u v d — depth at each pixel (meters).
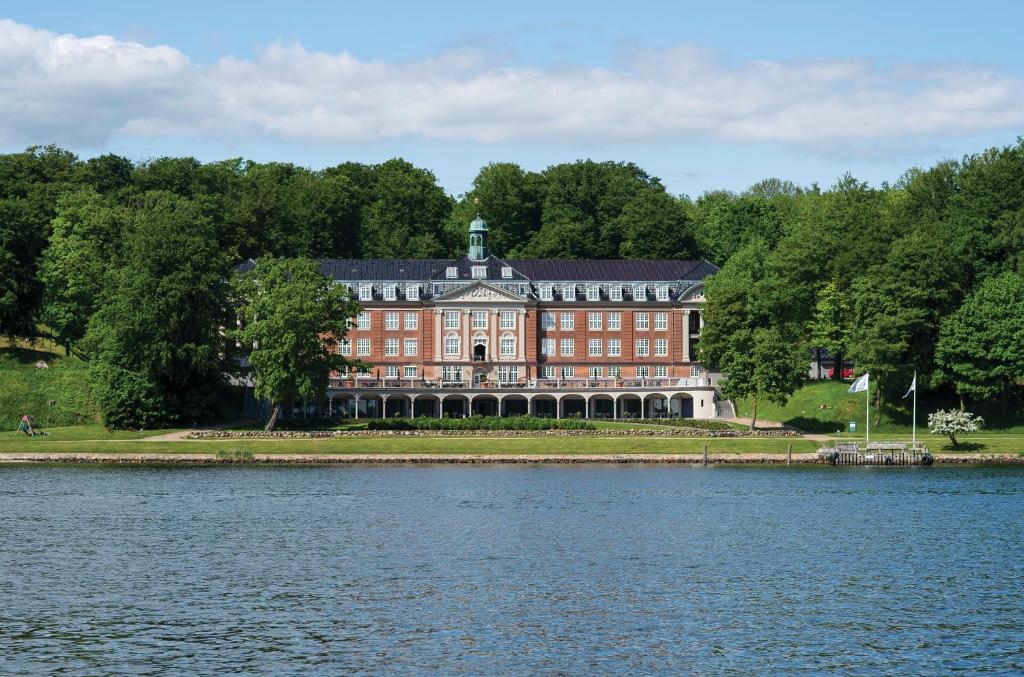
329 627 59.47
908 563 74.62
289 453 130.50
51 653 55.44
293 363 142.75
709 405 175.12
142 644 56.75
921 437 145.62
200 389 153.12
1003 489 109.12
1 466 124.12
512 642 57.00
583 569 72.44
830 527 87.75
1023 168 170.50
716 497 103.31
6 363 161.50
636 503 99.38
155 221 152.25
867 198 186.38
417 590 66.88
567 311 199.00
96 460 127.62
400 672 52.81
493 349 196.25
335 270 199.50
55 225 170.00
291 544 80.25
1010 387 154.25
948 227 168.50
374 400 179.88
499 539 82.31
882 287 151.50
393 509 95.50
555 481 114.19
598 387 180.62
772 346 149.50
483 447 135.50
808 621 60.72
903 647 56.56
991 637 58.16
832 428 155.00
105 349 148.75
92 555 76.38
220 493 104.50
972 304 147.88
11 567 72.69
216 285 154.88
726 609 62.97
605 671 52.94
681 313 199.50
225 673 52.78
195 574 70.88
